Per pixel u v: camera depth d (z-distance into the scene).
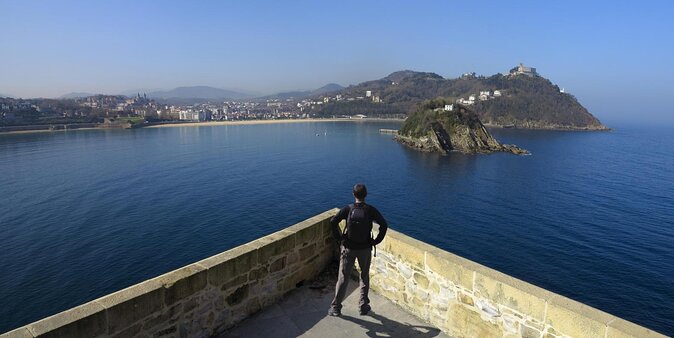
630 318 23.20
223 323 4.21
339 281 4.49
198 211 42.16
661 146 138.00
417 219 41.59
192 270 3.85
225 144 112.50
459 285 4.10
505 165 78.06
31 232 34.53
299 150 99.81
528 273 28.75
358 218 4.35
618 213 43.84
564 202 48.75
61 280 26.03
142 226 36.84
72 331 2.88
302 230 5.19
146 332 3.43
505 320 3.68
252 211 42.69
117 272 27.38
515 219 41.56
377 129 181.25
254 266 4.50
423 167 74.44
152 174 62.78
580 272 28.84
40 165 69.44
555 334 3.30
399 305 4.86
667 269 29.19
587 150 110.06
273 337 4.14
